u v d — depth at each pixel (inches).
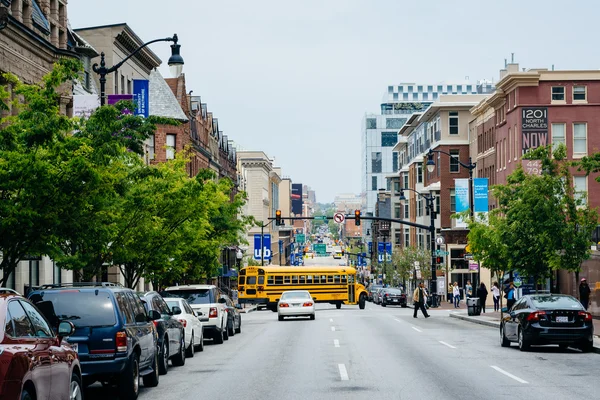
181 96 3489.2
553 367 1021.8
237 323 1780.3
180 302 1254.9
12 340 480.1
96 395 838.5
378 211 6697.8
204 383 892.6
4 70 1349.7
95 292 749.9
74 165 869.2
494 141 3494.1
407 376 924.0
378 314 2755.9
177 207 1505.9
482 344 1403.8
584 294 1877.5
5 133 864.9
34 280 1692.9
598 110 2950.3
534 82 2974.9
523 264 1800.0
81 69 965.2
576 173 2915.8
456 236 4023.1
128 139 1058.7
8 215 840.9
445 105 4192.9
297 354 1230.3
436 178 4306.1
